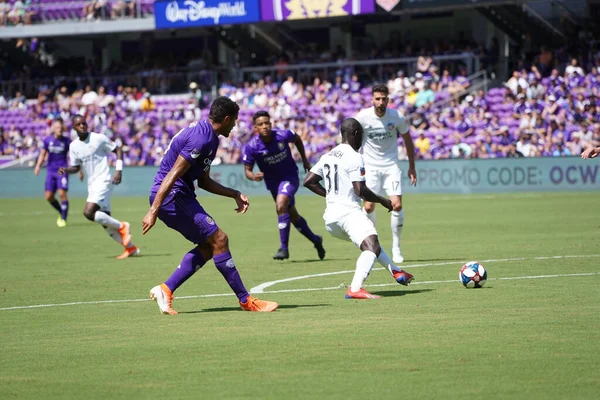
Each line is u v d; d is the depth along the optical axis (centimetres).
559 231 3175
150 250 2989
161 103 7550
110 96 7550
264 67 7331
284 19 6800
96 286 2062
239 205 1605
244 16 6919
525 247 2669
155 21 7269
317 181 1795
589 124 5906
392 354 1198
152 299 1688
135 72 8006
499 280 1961
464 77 6619
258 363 1163
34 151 7438
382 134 2395
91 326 1500
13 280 2205
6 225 4234
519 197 5175
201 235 1571
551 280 1941
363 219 1756
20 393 1043
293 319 1505
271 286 1978
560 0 6831
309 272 2239
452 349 1222
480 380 1048
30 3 8088
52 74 8256
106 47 8462
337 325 1430
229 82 7625
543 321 1426
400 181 2397
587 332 1328
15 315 1652
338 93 6938
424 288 1870
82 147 2756
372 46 7381
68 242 3331
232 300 1780
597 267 2161
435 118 6406
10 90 8131
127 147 7112
